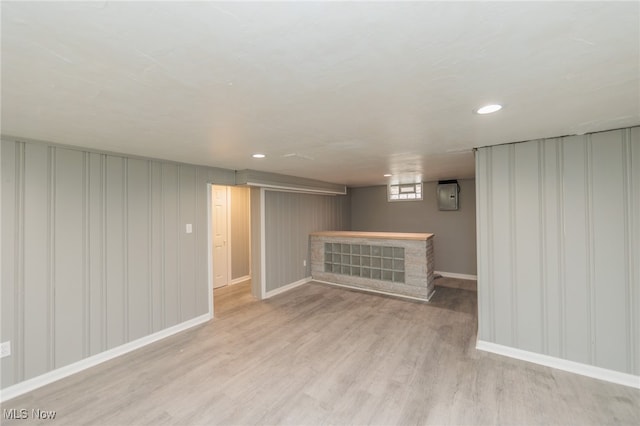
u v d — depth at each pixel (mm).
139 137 2314
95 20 880
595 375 2373
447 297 4707
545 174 2549
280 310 4148
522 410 2008
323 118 1895
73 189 2633
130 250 3033
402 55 1127
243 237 5973
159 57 1111
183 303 3529
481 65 1216
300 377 2443
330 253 5695
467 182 5867
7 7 806
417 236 4617
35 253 2408
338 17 889
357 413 2004
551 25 942
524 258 2664
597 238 2361
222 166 3885
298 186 5148
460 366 2586
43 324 2438
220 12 859
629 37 1009
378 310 4098
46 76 1260
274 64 1184
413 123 2031
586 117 1945
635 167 2213
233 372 2533
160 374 2518
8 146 2279
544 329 2588
